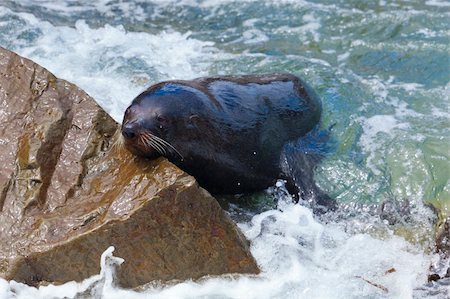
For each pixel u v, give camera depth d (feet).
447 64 148.05
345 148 122.21
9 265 89.20
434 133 124.77
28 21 158.81
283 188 112.78
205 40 158.30
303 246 100.07
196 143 103.24
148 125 98.43
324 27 162.81
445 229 102.94
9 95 105.60
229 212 107.65
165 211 90.84
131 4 177.27
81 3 178.29
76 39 152.87
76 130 102.42
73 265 90.22
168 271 92.84
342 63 149.59
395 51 153.07
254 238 99.60
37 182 97.09
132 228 90.17
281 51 153.69
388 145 122.01
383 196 111.96
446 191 111.45
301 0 173.47
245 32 162.09
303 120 121.80
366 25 162.30
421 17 163.94
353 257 99.45
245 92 114.32
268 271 95.66
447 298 93.09
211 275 94.32
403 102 135.33
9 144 100.68
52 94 105.09
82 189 96.78
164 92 102.83
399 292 94.07
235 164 107.86
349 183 114.52
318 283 94.58
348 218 108.17
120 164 98.84
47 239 90.27
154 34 160.56
